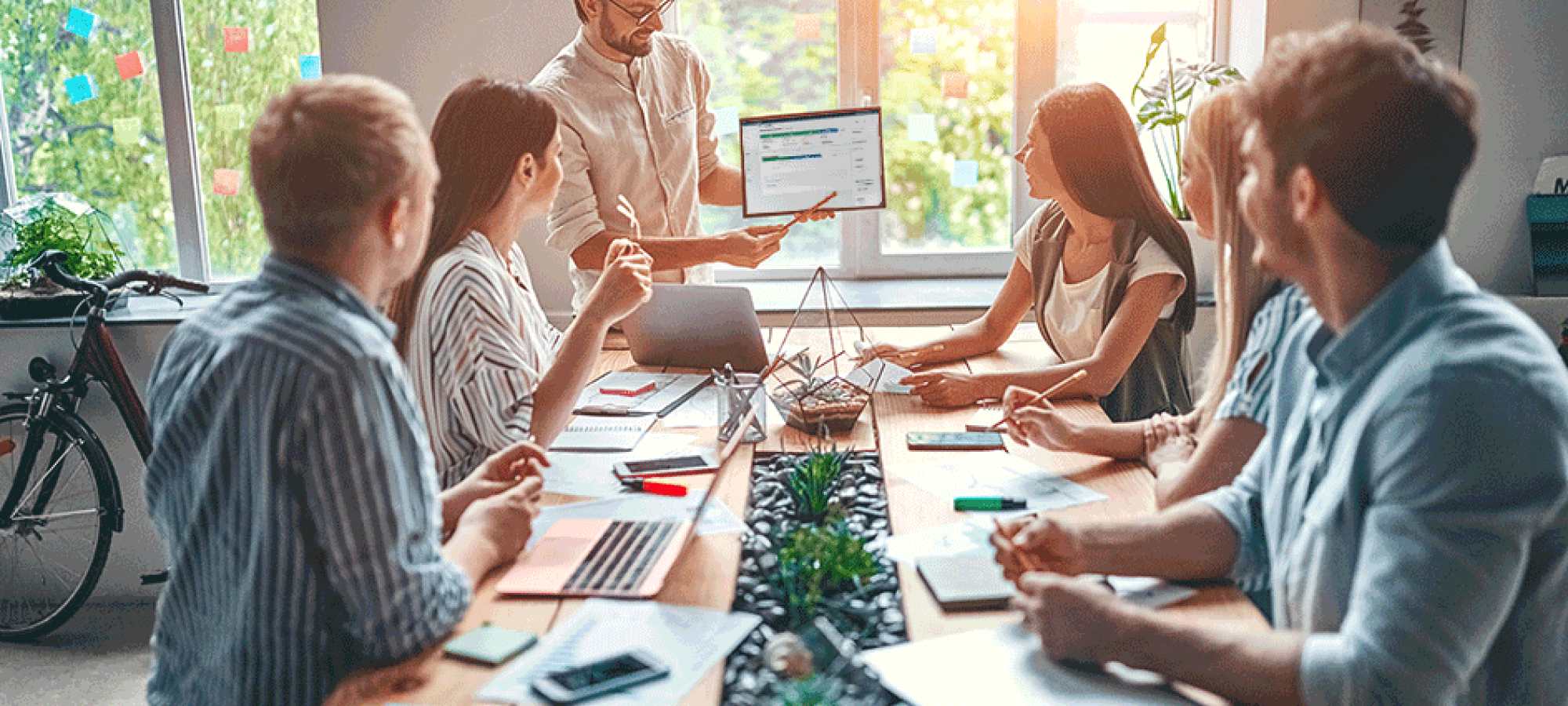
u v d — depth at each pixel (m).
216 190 3.57
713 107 3.57
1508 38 3.25
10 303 3.21
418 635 1.10
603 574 1.31
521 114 1.75
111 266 3.39
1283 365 1.20
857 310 3.28
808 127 2.68
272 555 1.06
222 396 1.07
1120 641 1.03
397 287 1.72
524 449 1.52
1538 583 0.93
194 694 1.18
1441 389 0.88
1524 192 3.33
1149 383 2.34
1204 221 1.60
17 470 3.15
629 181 2.80
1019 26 3.46
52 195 3.50
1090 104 2.21
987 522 1.50
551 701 1.02
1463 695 0.97
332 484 1.03
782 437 1.93
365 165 1.06
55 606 3.36
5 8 3.49
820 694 1.02
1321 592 1.02
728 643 1.14
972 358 2.53
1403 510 0.89
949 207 3.63
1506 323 0.90
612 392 2.19
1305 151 0.93
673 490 1.62
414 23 3.29
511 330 1.70
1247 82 1.04
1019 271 2.56
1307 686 0.92
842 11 3.48
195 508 1.12
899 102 3.56
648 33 2.71
